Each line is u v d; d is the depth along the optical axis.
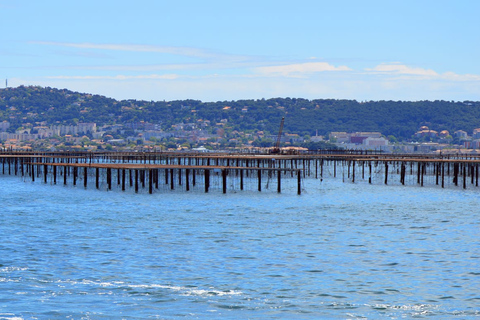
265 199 141.62
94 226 98.06
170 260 72.69
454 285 63.53
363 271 68.88
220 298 58.25
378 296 59.62
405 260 74.44
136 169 151.75
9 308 54.44
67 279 63.62
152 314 53.66
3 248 78.38
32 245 80.75
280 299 58.28
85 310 54.31
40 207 123.56
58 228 95.62
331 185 191.88
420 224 104.38
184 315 53.56
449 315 54.66
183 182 190.38
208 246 81.81
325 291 60.97
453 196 156.75
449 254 78.31
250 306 56.19
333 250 80.25
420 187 186.00
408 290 61.66
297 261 73.31
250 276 65.88
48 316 52.69
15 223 100.44
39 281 62.69
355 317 53.91
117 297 57.97
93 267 68.75
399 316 54.25
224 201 136.12
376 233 94.12
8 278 63.53
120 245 81.62
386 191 170.88
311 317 53.69
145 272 66.88
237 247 81.38
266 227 99.00
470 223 105.94
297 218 110.25
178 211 118.00
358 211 121.75
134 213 114.56
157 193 152.75
